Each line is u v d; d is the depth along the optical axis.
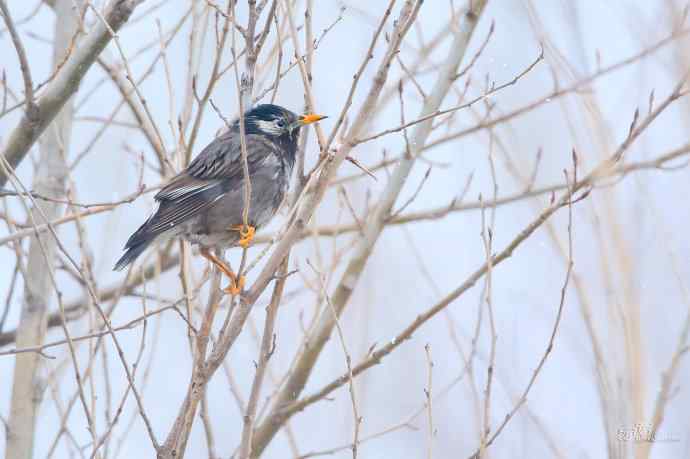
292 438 11.29
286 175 12.84
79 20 11.41
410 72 13.13
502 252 10.77
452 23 12.42
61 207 12.80
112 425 9.50
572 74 11.05
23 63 10.91
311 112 9.88
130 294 13.91
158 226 11.66
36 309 12.27
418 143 12.32
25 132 11.31
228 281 12.31
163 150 11.49
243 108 9.55
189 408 9.36
